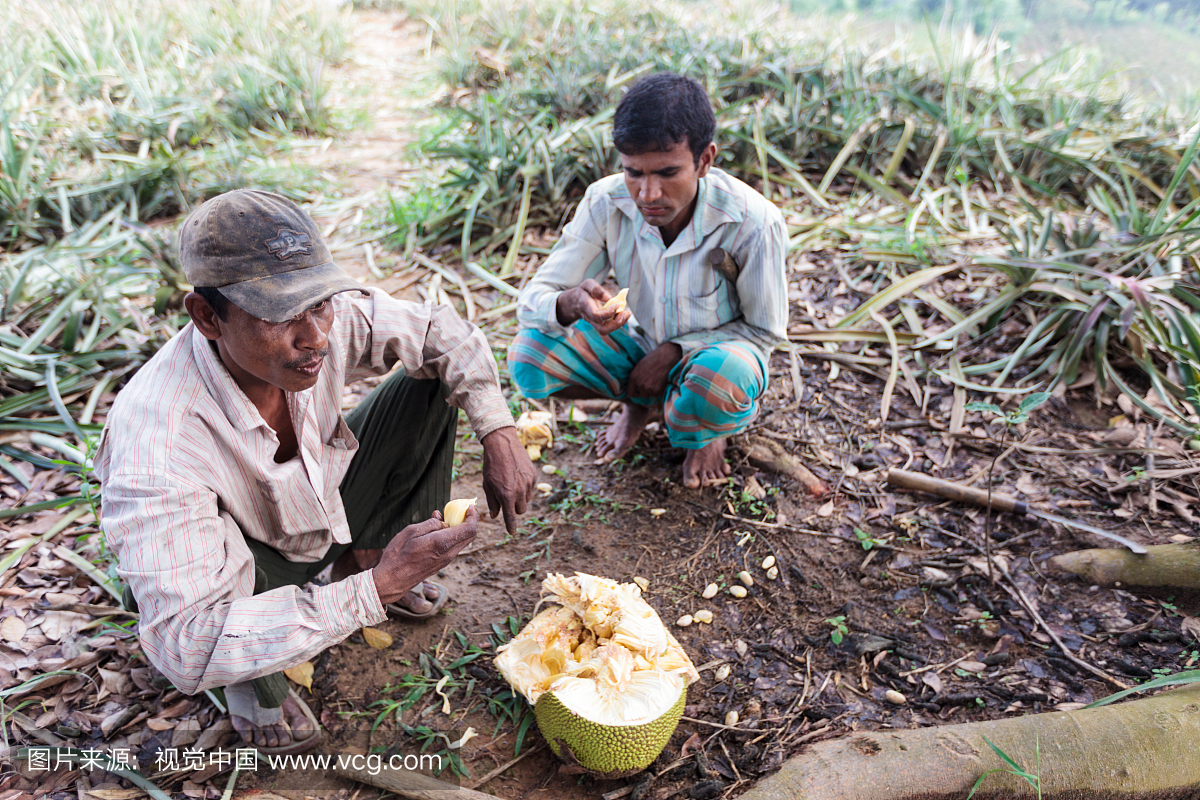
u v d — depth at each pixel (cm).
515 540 266
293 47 872
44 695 210
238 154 592
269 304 138
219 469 162
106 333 351
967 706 205
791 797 171
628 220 259
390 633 231
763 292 254
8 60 687
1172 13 685
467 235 430
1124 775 173
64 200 477
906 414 316
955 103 571
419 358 198
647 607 195
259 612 146
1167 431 294
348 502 214
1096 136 531
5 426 298
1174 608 229
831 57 655
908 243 402
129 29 790
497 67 757
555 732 184
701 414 256
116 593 232
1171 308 312
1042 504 269
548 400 331
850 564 251
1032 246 386
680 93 217
